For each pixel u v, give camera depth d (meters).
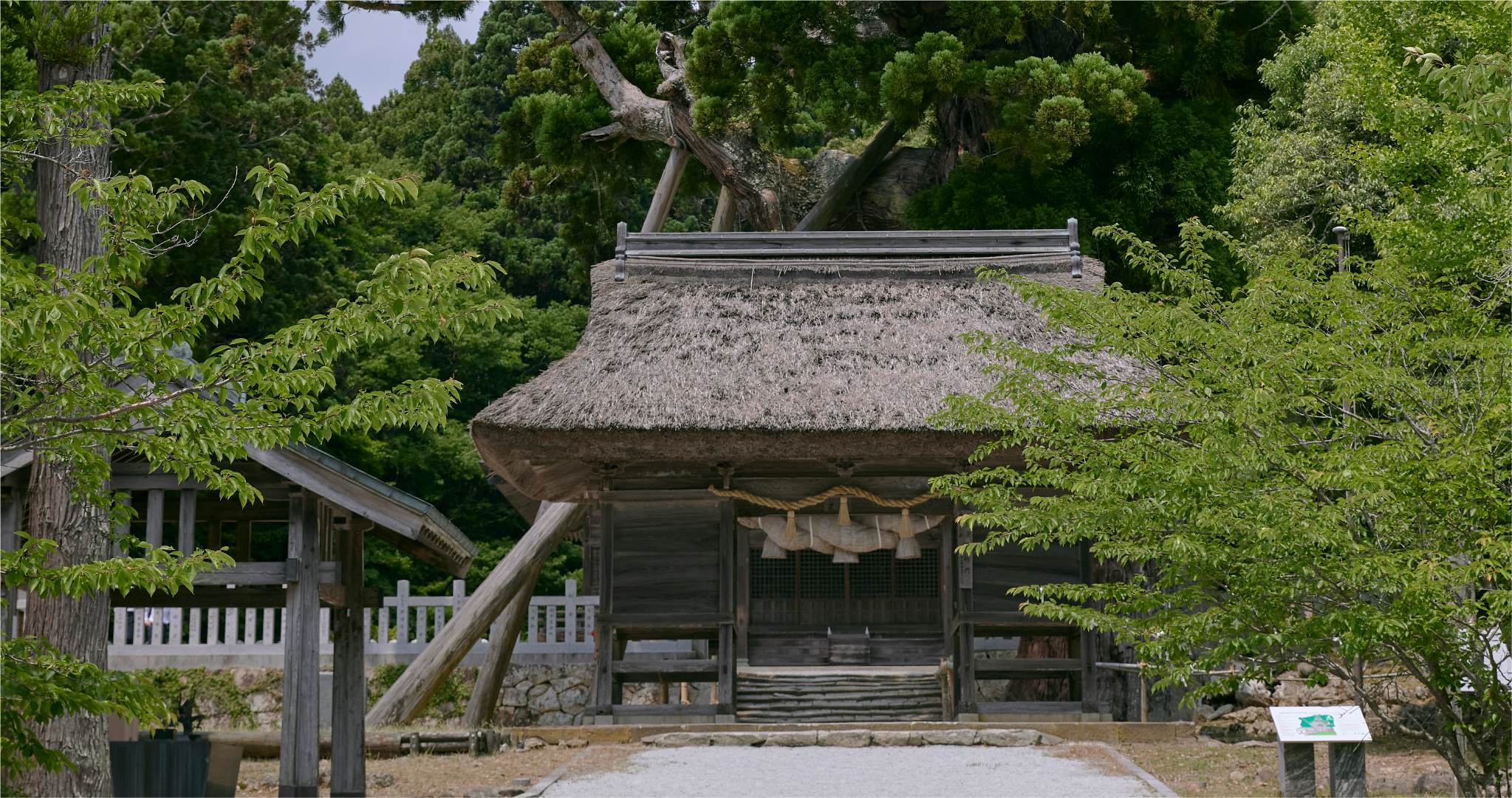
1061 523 9.82
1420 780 11.25
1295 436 9.36
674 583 16.09
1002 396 10.98
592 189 30.52
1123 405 10.09
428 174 43.38
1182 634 9.09
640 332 16.67
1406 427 8.96
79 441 7.60
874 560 22.64
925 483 16.47
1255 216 21.78
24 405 7.51
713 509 16.23
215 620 22.72
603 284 18.16
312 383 7.58
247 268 7.48
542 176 30.03
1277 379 9.09
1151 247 10.55
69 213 10.88
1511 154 11.79
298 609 11.19
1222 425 9.02
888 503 16.31
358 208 32.81
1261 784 11.57
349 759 11.88
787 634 22.36
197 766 10.42
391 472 34.09
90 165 11.06
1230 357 9.30
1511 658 9.64
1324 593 8.85
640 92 27.59
